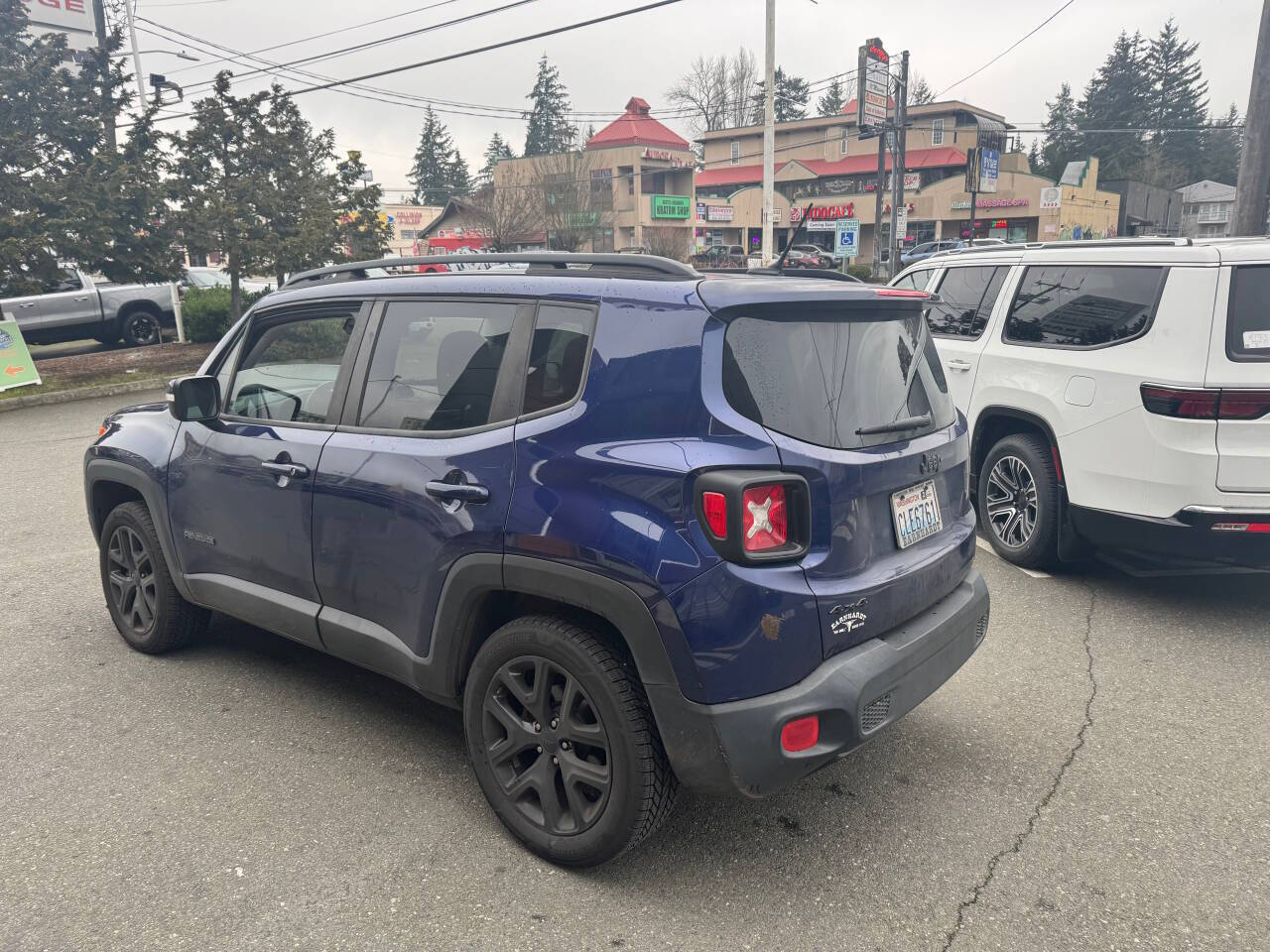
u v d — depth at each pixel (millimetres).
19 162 13906
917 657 2771
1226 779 3350
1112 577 5590
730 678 2441
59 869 2834
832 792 3287
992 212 53062
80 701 3971
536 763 2857
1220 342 4410
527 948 2494
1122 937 2541
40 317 17203
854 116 60469
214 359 4031
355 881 2779
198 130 17547
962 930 2570
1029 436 5566
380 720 3814
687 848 2955
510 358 2926
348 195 20219
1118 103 89875
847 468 2621
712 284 2631
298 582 3533
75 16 23062
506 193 54062
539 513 2688
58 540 6430
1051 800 3223
